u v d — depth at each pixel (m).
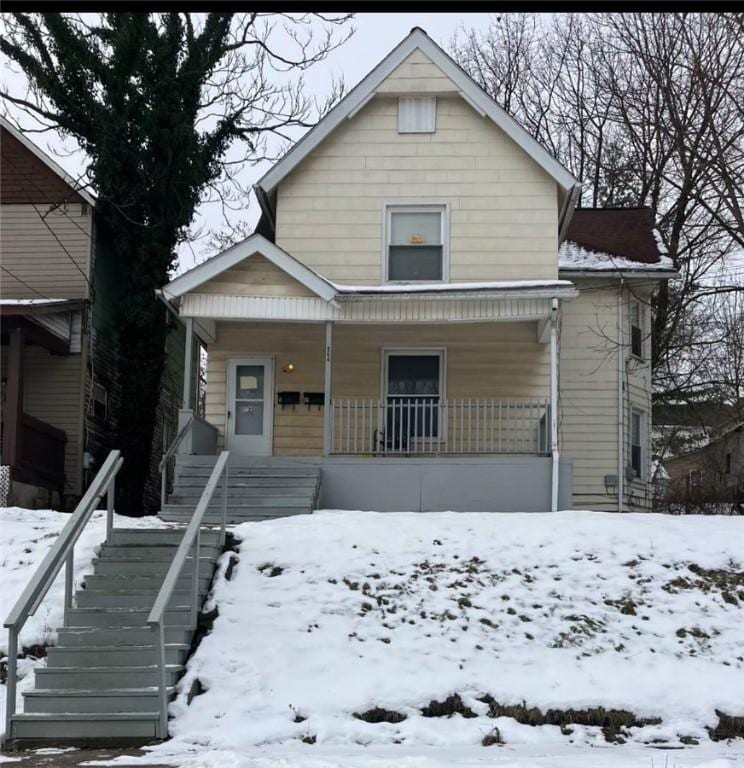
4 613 11.58
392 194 20.31
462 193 20.22
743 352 36.28
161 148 23.80
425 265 20.14
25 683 10.49
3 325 20.75
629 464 22.97
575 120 37.91
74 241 23.52
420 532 13.48
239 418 19.97
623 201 34.47
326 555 12.76
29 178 23.75
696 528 13.90
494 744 9.52
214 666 10.52
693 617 11.79
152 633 10.57
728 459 29.59
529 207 20.14
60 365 22.81
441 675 10.63
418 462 17.30
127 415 23.34
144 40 23.98
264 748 9.16
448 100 20.48
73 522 10.83
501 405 19.42
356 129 20.50
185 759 8.38
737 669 10.91
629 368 23.34
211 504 16.28
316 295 18.19
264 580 12.17
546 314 18.09
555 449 17.22
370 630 11.34
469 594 12.09
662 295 28.48
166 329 23.95
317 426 19.89
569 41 41.09
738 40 22.78
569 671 10.77
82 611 11.09
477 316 18.25
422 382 20.06
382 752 9.03
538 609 11.86
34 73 23.86
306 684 10.41
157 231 23.75
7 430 20.19
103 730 9.33
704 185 25.39
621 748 9.41
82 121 24.23
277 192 20.53
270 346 20.09
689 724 10.04
